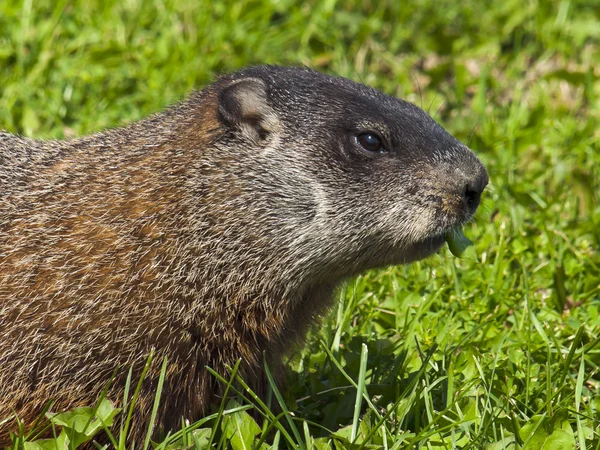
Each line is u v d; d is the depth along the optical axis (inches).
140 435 362.9
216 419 345.4
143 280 361.1
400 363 398.6
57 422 335.9
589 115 626.2
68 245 366.9
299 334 398.9
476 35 701.3
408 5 710.5
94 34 647.1
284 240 372.5
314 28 681.0
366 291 471.5
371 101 385.4
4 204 383.6
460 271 483.8
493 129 592.4
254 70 399.9
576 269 487.2
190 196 369.7
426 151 376.8
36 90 606.9
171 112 399.2
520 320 442.9
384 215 374.9
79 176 385.1
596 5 733.3
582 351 381.1
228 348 370.6
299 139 376.8
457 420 358.3
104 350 356.8
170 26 662.5
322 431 386.0
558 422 350.3
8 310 361.1
